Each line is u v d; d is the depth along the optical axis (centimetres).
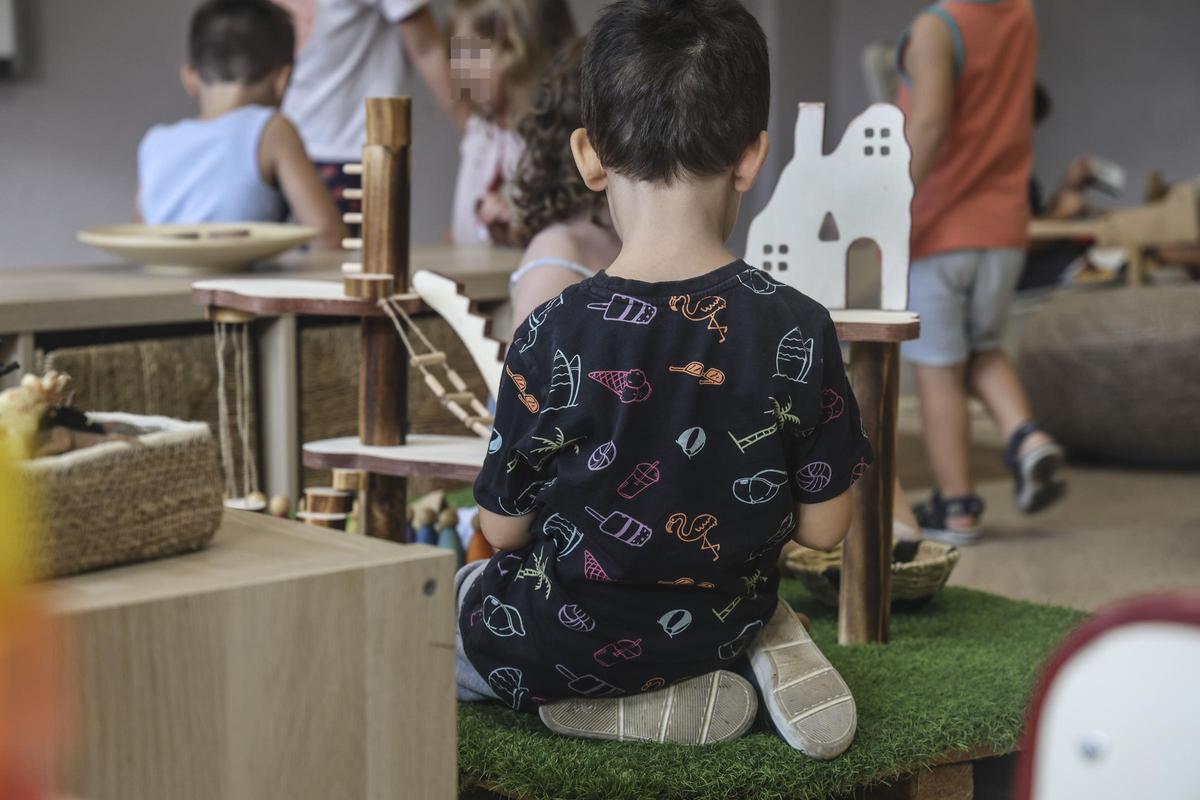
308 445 161
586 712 129
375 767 87
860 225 162
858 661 161
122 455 83
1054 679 54
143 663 78
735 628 127
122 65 443
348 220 159
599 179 131
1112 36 766
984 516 302
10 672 49
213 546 90
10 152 423
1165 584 239
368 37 329
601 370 119
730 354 120
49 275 230
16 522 52
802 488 126
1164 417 347
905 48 273
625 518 119
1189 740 50
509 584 129
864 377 162
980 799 145
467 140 334
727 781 120
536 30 284
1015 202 279
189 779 80
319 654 84
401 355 159
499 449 123
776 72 664
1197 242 482
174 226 251
